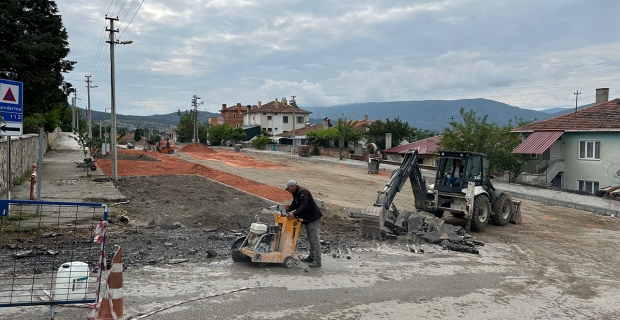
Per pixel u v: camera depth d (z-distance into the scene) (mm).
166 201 15609
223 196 17422
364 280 8211
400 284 8148
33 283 5980
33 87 26953
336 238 12133
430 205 16219
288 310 6305
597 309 7617
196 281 7215
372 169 34594
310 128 76938
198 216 13188
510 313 7039
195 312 5871
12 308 5527
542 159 30969
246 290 6980
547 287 8844
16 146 18906
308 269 8625
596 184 29125
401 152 47000
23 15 27078
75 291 5512
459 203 15828
